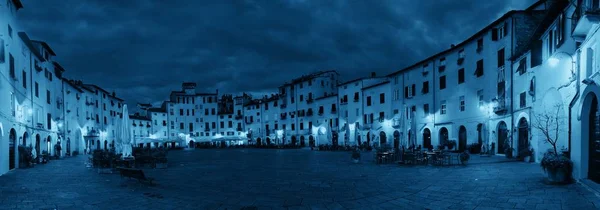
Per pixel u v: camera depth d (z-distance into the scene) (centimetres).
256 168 2036
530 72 2161
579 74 1277
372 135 4878
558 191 1009
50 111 3406
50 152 3403
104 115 6062
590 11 1045
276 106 7444
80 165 2428
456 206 906
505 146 2588
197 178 1558
